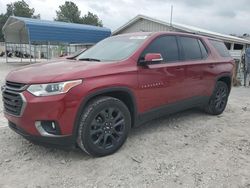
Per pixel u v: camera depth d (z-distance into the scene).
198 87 5.39
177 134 4.85
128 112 4.07
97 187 3.16
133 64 4.16
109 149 3.88
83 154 3.94
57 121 3.39
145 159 3.84
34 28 20.84
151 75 4.33
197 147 4.31
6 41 27.50
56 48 32.75
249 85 13.02
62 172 3.46
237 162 3.84
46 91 3.36
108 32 25.00
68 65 3.94
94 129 3.71
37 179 3.31
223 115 6.32
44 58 36.22
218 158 3.95
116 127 3.98
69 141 3.53
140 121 4.36
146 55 4.16
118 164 3.68
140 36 4.77
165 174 3.46
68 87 3.41
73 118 3.47
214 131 5.11
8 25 25.64
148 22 21.03
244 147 4.38
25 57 38.84
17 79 3.62
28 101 3.37
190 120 5.73
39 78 3.45
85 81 3.55
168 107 4.77
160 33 4.79
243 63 13.91
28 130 3.48
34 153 3.96
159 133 4.86
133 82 4.07
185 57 5.13
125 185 3.21
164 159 3.86
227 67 6.20
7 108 3.75
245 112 6.76
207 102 5.86
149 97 4.35
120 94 4.06
